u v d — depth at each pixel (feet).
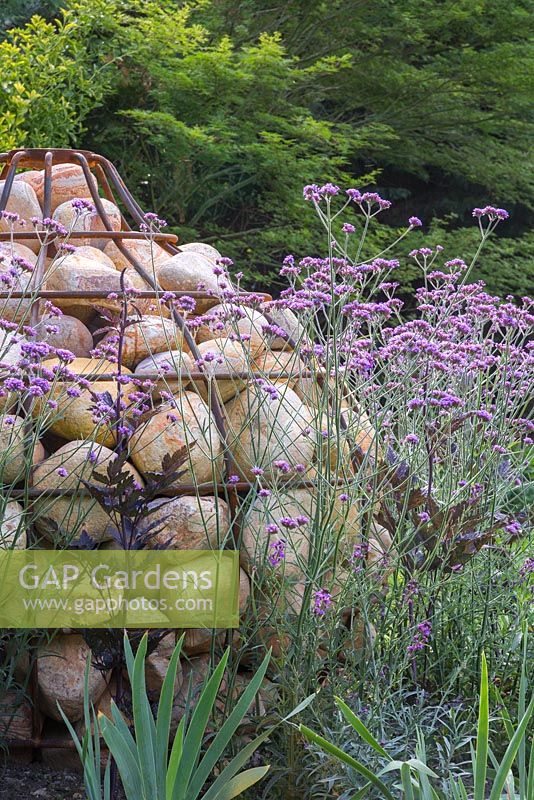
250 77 31.04
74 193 12.71
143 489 8.54
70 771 9.37
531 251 39.86
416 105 40.04
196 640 9.64
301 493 10.05
